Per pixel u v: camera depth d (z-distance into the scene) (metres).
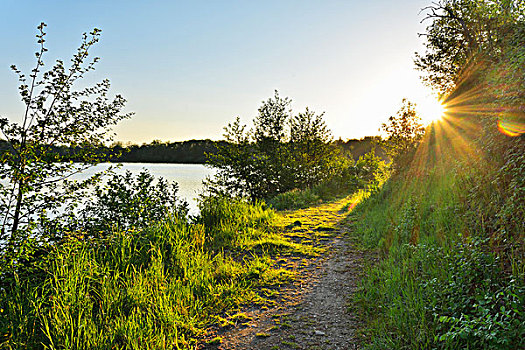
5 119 6.10
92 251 6.04
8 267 5.00
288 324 4.27
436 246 5.04
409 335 3.52
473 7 10.78
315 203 16.02
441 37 13.62
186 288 5.04
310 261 6.71
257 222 9.80
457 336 3.14
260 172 19.30
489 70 8.48
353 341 3.78
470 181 6.36
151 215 8.58
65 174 6.56
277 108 20.39
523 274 3.38
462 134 9.51
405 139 14.40
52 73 6.51
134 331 3.80
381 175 20.25
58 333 3.68
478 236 4.56
